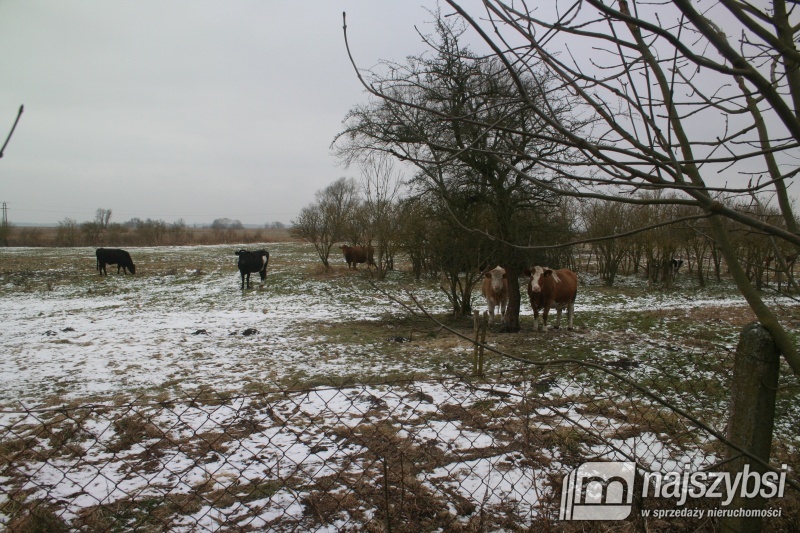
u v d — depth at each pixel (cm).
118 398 634
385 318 1403
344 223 2619
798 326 1114
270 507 340
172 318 1385
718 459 293
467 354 902
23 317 1375
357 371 779
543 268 1140
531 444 363
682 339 1035
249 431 483
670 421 409
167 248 4719
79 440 466
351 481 367
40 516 323
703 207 137
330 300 1797
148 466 409
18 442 455
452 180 1085
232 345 992
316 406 555
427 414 496
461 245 1268
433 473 367
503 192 1035
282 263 3164
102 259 2477
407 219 1556
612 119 163
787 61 170
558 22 153
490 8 159
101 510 339
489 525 294
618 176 154
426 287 2069
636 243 2402
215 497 358
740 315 1373
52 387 692
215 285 2195
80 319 1345
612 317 1413
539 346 980
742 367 223
